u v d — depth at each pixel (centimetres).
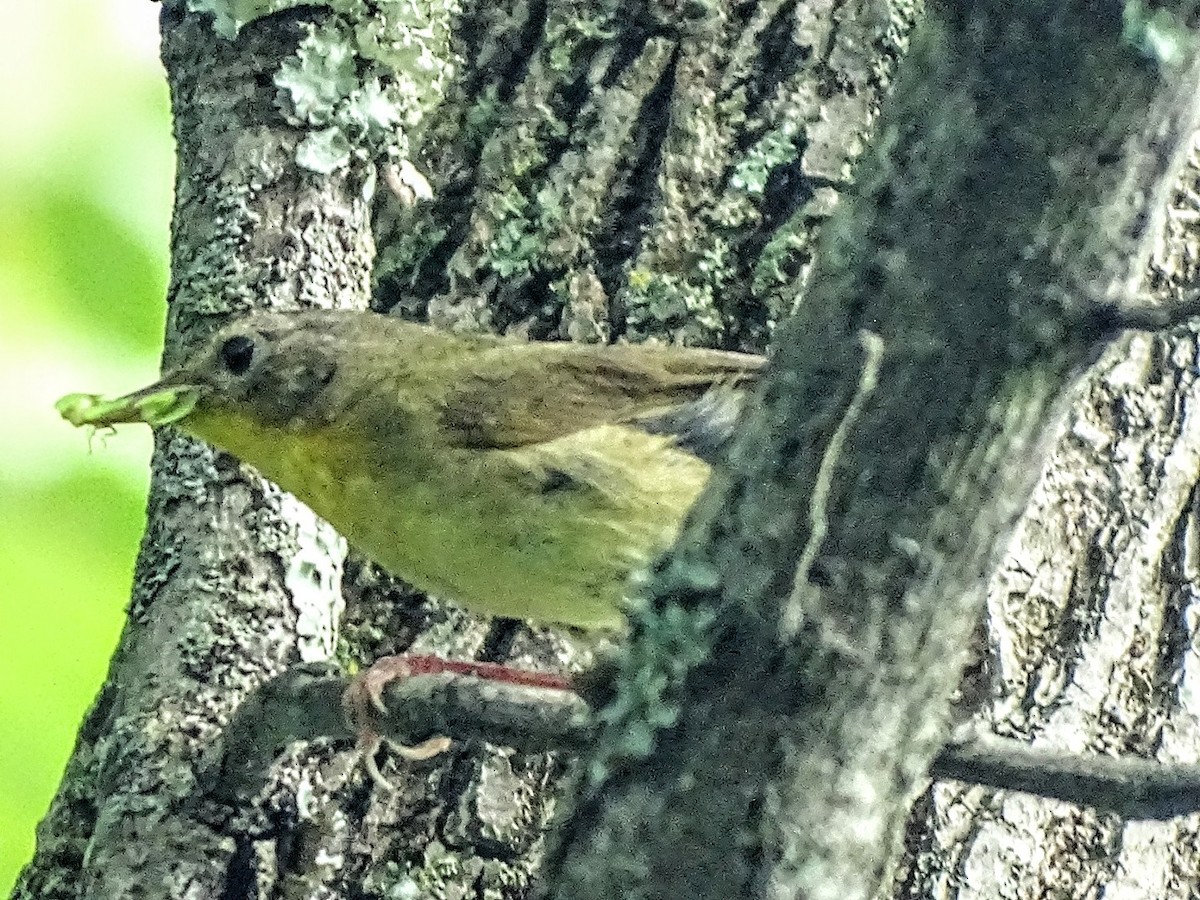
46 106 409
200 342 355
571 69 384
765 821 198
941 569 194
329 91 353
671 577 199
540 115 382
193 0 357
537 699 261
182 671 313
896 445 192
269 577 325
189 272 358
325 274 356
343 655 358
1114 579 362
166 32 363
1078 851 350
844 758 198
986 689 349
